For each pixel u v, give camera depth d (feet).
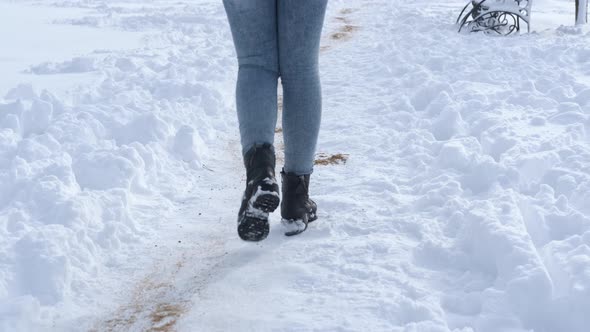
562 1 58.75
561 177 8.77
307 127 7.22
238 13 6.84
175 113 13.42
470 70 19.19
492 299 5.83
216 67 20.39
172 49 25.90
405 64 19.97
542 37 28.43
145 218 8.40
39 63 22.06
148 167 10.09
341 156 11.16
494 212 7.52
